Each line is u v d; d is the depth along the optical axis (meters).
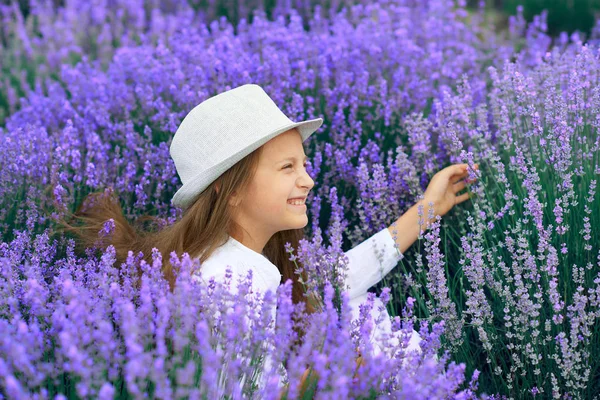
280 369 1.83
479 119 3.15
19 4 7.22
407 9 5.57
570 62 3.45
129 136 3.42
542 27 5.62
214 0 6.94
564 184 2.49
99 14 6.48
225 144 2.30
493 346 2.48
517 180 2.83
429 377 1.72
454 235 3.06
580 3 7.18
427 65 4.29
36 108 4.07
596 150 2.73
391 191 3.03
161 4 7.05
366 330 1.87
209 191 2.36
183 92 3.71
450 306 2.35
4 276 2.11
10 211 3.03
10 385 1.46
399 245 2.76
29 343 1.66
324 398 1.53
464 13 5.89
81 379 1.70
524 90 3.04
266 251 2.67
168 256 2.37
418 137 3.07
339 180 3.34
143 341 1.79
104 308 1.93
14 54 5.96
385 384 1.87
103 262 2.21
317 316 1.84
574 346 2.08
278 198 2.33
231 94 2.37
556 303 2.12
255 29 4.91
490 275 2.42
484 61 5.09
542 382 2.32
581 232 2.40
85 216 2.89
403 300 2.77
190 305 1.82
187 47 4.41
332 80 4.19
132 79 4.43
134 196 3.43
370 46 4.39
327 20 6.10
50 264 2.67
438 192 2.82
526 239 2.43
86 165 3.32
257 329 1.87
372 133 3.71
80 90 4.32
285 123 2.34
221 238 2.34
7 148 3.12
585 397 2.34
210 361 1.59
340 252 2.41
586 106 2.86
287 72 3.82
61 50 5.68
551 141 2.62
